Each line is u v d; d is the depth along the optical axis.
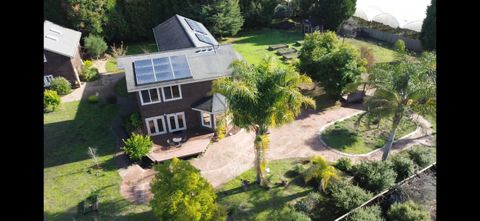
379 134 28.19
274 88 19.45
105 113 31.97
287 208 20.67
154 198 18.45
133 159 25.12
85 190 22.66
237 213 20.52
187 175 17.94
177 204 17.30
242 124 20.28
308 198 20.59
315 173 21.66
